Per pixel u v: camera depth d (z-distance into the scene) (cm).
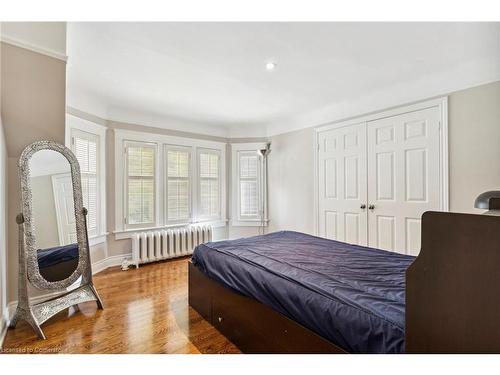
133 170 382
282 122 442
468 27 185
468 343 67
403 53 222
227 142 486
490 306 64
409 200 284
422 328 76
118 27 185
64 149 221
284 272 160
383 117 306
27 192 197
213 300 204
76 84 288
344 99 339
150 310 233
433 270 74
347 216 346
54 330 198
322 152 378
